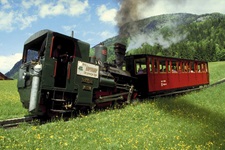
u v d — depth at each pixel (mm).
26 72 9914
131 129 9156
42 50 10180
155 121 10984
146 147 7152
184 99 17359
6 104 14344
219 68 49688
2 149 6145
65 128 8648
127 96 14625
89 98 11438
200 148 7469
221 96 20766
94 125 9422
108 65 13531
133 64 17000
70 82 10477
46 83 9453
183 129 9852
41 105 9633
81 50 11180
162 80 17828
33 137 7363
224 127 10836
